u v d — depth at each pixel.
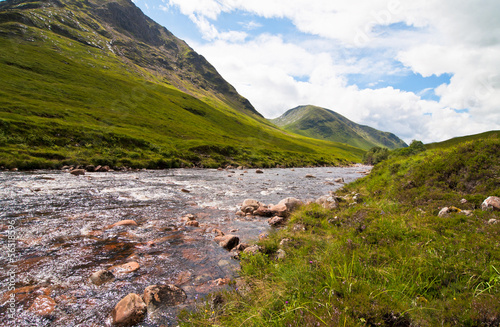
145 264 7.24
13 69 66.56
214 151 59.53
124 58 184.62
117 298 5.48
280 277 5.51
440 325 3.34
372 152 137.75
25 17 140.25
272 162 68.75
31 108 43.38
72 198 14.59
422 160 14.55
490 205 7.42
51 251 7.59
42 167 25.72
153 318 4.80
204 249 8.66
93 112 58.62
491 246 5.18
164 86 156.12
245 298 5.19
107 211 12.60
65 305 5.09
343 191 20.86
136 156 38.84
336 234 8.27
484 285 4.10
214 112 145.50
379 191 14.88
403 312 3.55
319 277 5.08
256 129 155.62
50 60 89.06
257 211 14.44
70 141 35.78
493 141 10.65
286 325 3.68
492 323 3.13
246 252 7.80
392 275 4.72
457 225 6.74
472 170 10.17
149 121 71.50
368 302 3.88
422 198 10.30
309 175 41.50
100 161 32.06
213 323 4.28
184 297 5.55
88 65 119.31
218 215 13.86
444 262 4.92
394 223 7.47
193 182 26.48
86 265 6.90
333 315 3.67
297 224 10.77
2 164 23.03
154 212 13.29
